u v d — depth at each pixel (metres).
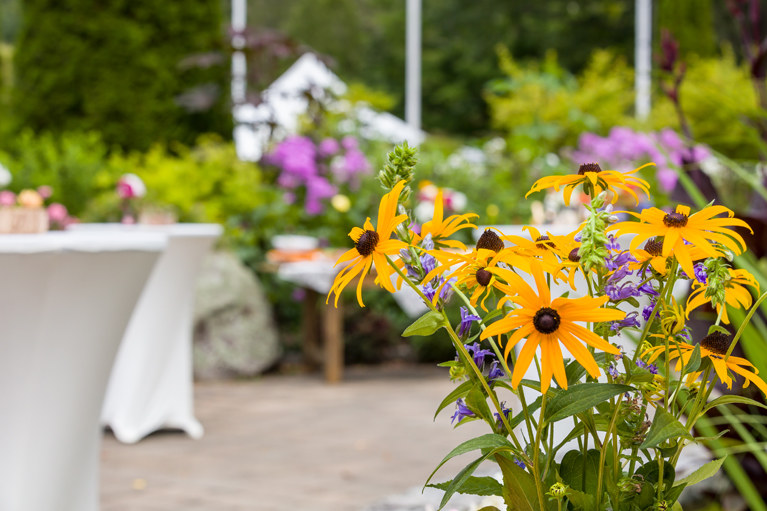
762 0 9.65
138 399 3.84
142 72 7.16
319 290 5.46
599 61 8.12
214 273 5.53
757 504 1.45
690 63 7.05
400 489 3.03
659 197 1.98
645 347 0.78
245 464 3.41
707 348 0.75
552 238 0.76
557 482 0.73
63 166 5.67
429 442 3.77
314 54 6.76
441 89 15.74
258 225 6.28
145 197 5.51
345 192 6.48
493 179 6.38
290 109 7.36
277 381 5.44
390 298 6.16
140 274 2.03
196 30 7.26
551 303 0.66
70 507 2.03
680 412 0.75
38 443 1.93
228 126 7.45
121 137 7.15
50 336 1.91
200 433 3.93
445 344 6.08
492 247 0.75
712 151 1.77
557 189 0.74
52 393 1.94
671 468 0.75
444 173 6.31
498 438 0.71
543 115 7.51
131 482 3.14
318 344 6.11
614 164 5.83
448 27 15.84
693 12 7.98
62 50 7.12
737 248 0.69
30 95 7.20
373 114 7.09
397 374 5.70
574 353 0.65
